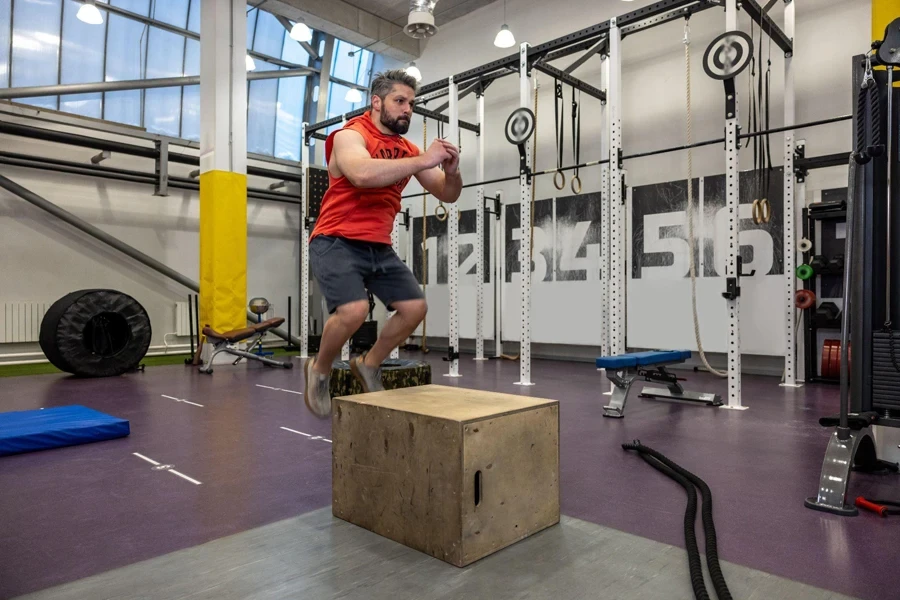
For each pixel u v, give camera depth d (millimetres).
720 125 6188
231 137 6816
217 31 6730
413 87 1989
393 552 1697
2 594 1454
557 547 1729
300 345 8461
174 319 8297
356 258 1961
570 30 7648
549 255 7324
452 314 5891
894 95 2371
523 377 5238
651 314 6402
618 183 4727
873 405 2379
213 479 2459
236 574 1561
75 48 7602
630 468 2592
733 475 2477
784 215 5270
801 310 5402
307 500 2188
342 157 1784
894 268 2348
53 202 7297
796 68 5719
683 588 1474
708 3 4441
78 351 5578
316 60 9477
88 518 2006
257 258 9258
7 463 2713
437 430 1635
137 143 8070
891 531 1861
